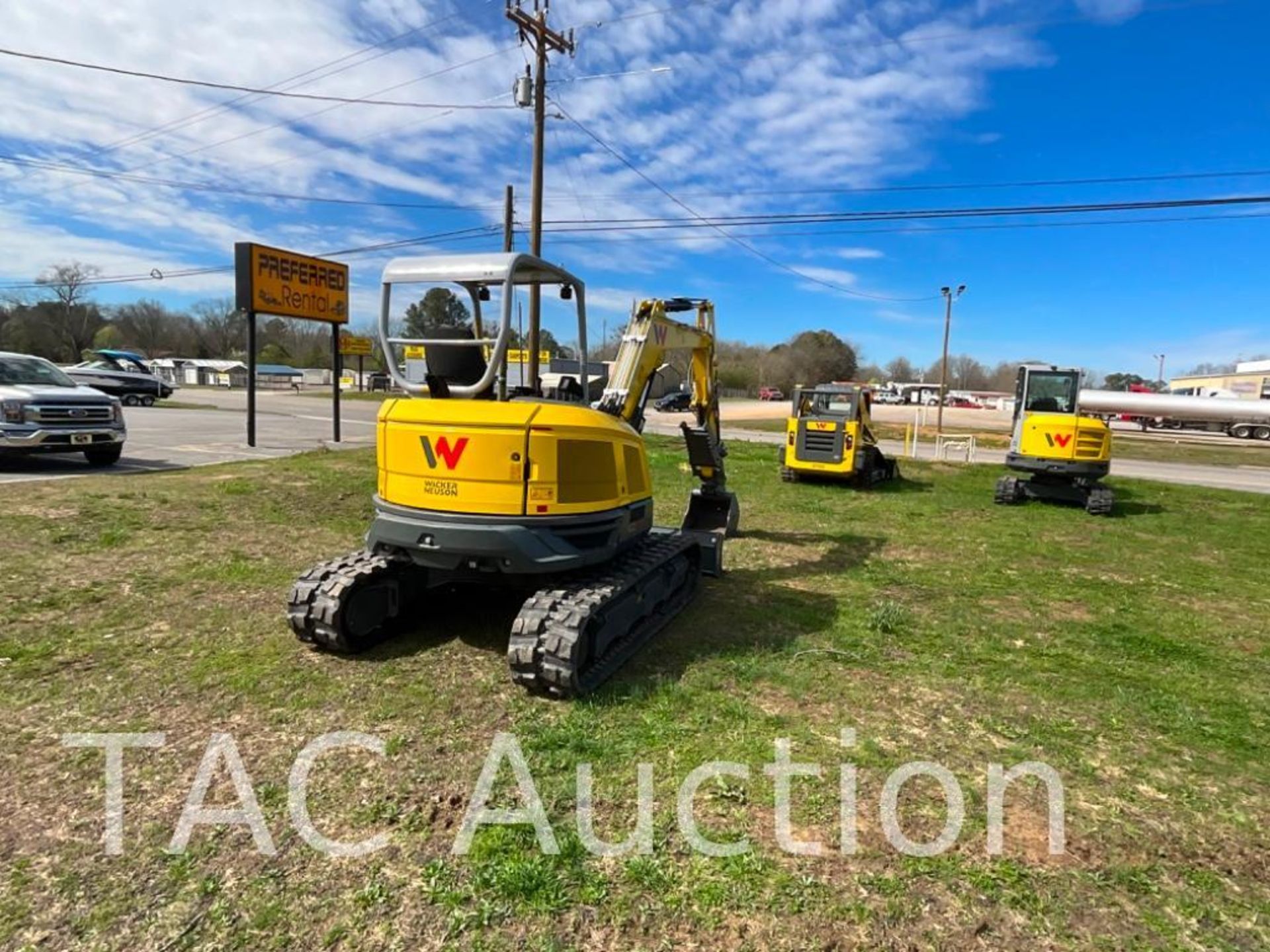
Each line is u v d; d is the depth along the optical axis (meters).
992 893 2.71
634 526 5.01
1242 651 5.76
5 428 10.62
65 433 11.12
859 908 2.58
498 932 2.40
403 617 5.14
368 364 78.25
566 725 3.81
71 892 2.52
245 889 2.56
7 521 7.61
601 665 4.44
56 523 7.67
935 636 5.66
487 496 4.25
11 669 4.28
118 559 6.66
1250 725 4.34
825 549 8.77
